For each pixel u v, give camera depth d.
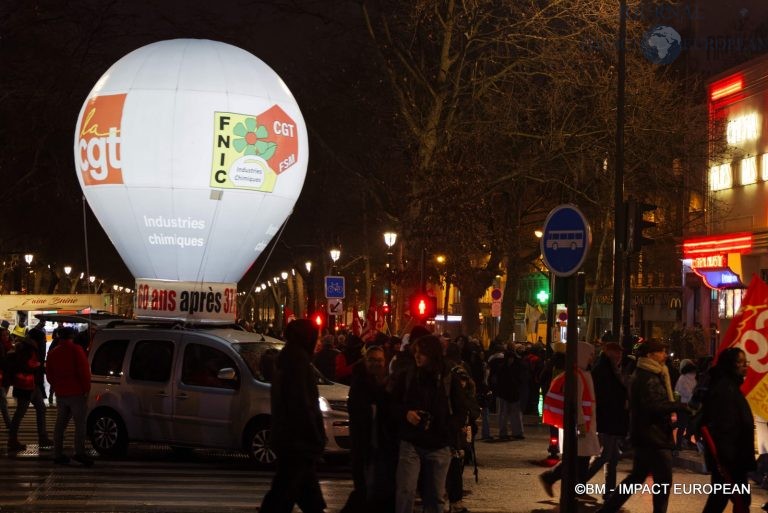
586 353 13.77
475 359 23.33
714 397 11.05
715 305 41.31
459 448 12.83
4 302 45.22
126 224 21.64
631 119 33.75
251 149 21.50
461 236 33.81
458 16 33.53
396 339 17.36
